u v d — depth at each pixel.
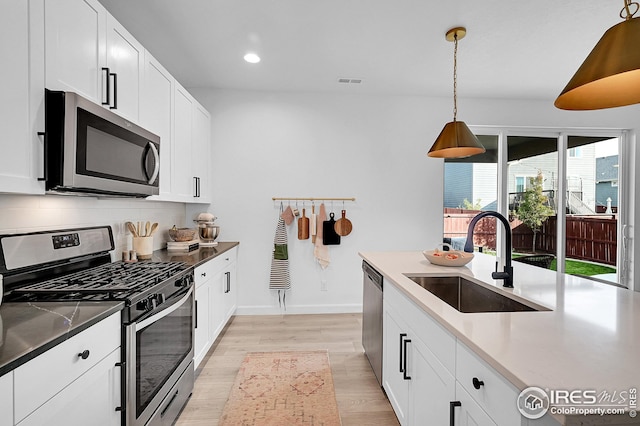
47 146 1.33
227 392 2.26
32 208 1.63
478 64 3.10
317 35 2.60
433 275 2.02
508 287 1.67
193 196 3.13
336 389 2.29
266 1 2.16
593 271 4.12
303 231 3.81
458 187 4.09
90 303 1.30
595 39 2.64
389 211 3.95
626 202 4.11
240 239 3.80
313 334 3.27
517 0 2.15
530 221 4.13
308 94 3.85
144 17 2.35
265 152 3.82
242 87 3.71
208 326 2.64
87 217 2.04
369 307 2.62
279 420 1.95
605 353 0.90
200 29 2.51
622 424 0.66
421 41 2.68
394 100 3.94
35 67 1.26
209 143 3.66
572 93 1.21
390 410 2.06
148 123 2.22
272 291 3.85
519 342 0.97
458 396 1.13
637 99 1.15
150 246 2.54
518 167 4.11
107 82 1.72
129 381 1.36
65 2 1.42
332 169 3.88
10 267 1.45
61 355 1.00
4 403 0.81
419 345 1.52
